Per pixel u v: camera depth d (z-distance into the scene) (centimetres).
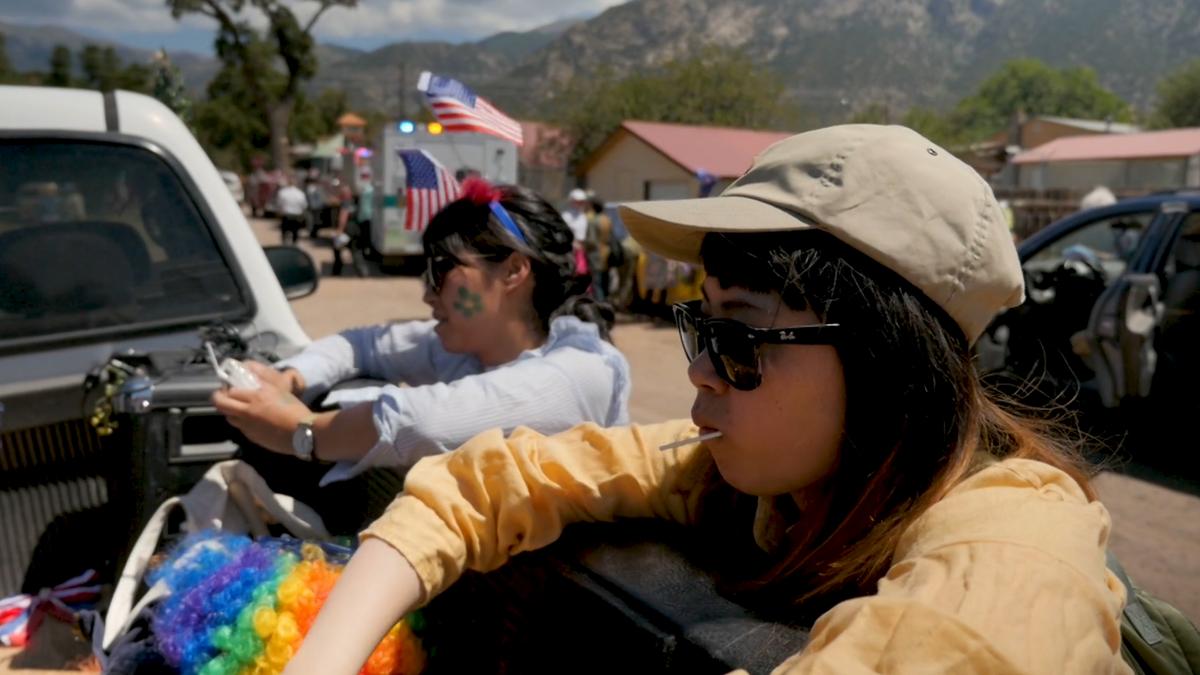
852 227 96
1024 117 5319
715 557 120
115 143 280
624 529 129
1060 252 766
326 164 4422
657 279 1267
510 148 1639
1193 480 546
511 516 123
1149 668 122
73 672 200
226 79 7012
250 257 299
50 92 284
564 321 223
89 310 264
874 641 77
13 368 247
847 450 103
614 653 107
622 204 106
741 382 102
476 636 138
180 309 281
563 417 202
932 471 99
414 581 115
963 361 101
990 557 82
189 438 212
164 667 147
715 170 2228
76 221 270
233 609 141
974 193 100
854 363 99
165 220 286
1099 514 95
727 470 108
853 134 101
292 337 300
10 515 237
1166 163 2895
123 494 210
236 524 195
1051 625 77
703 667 95
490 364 233
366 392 247
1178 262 591
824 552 103
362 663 109
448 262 223
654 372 946
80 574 244
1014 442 112
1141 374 573
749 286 102
